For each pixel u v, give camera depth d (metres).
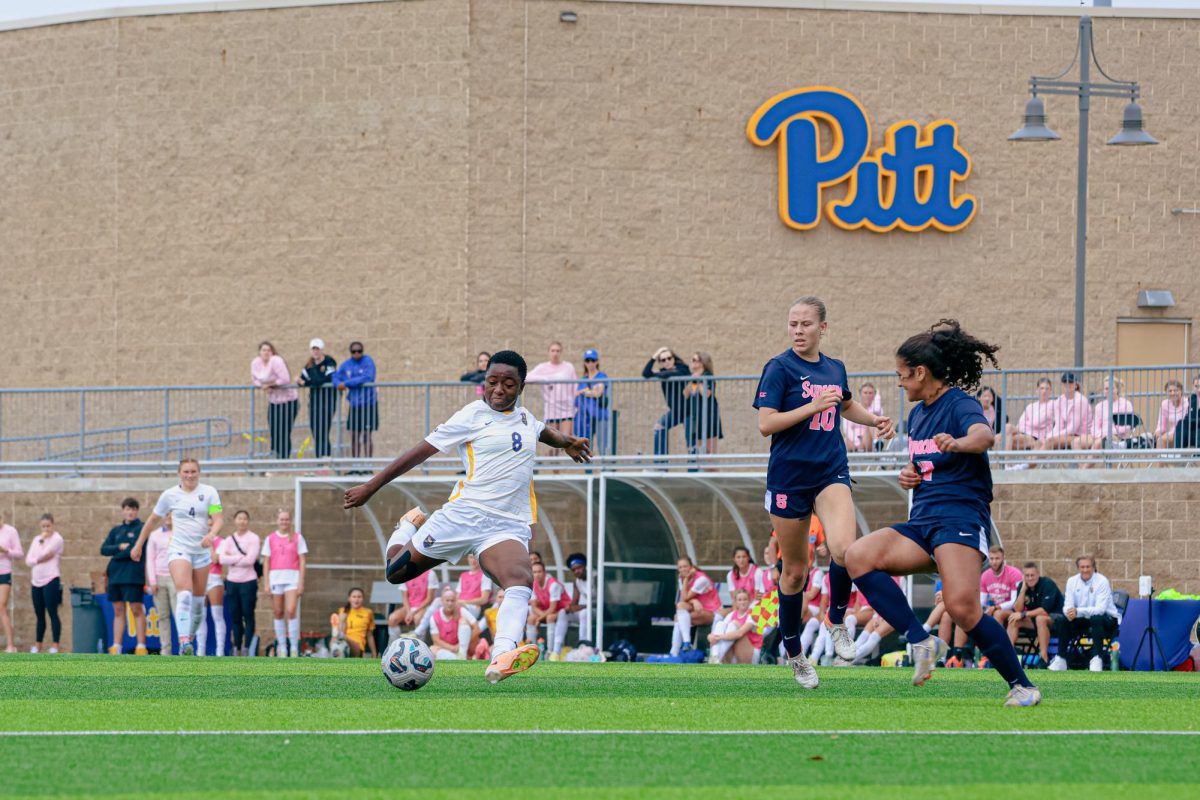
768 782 13.67
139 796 12.91
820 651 47.81
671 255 70.06
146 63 72.88
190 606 47.47
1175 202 72.00
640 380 56.44
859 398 56.78
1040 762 14.97
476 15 69.12
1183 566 51.97
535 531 61.09
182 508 47.50
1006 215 71.69
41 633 57.88
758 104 70.44
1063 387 53.50
